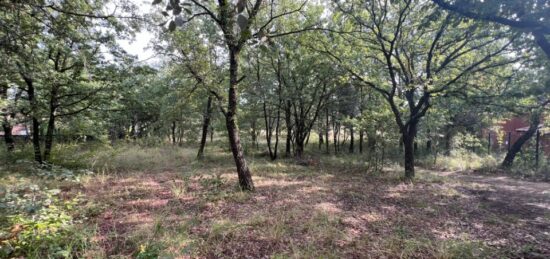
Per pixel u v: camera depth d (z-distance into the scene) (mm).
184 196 6145
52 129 9797
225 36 6379
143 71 10219
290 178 8734
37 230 3127
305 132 15352
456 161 13180
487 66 7930
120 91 10305
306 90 14547
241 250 3572
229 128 6996
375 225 4668
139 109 12492
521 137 12109
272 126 18062
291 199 6152
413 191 7426
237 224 4355
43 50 8031
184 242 3641
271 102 13898
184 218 4695
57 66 8891
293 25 9797
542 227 4758
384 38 9109
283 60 12984
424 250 3674
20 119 9945
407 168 9500
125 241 3660
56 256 2994
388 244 3836
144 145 18250
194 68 7922
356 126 12656
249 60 12203
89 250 3281
